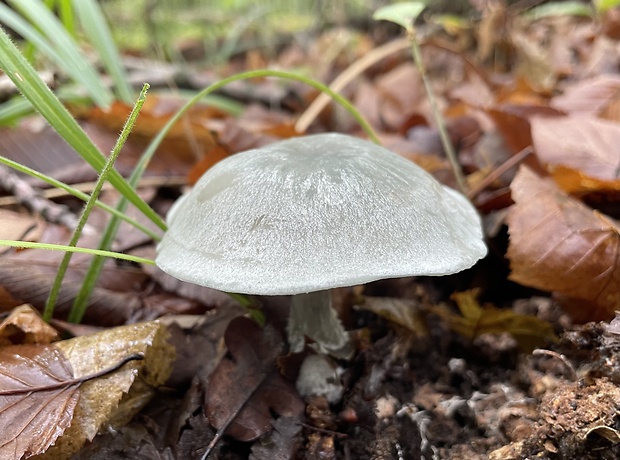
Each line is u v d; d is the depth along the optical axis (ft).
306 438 0.28
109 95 0.57
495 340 0.34
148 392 0.30
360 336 0.33
